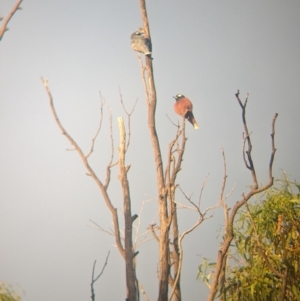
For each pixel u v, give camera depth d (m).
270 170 9.59
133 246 10.76
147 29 14.24
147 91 12.59
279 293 11.25
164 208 10.84
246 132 9.59
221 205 10.98
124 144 11.22
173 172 11.08
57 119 11.19
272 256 11.52
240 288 11.42
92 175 11.13
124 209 10.77
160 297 10.07
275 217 11.78
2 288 9.44
